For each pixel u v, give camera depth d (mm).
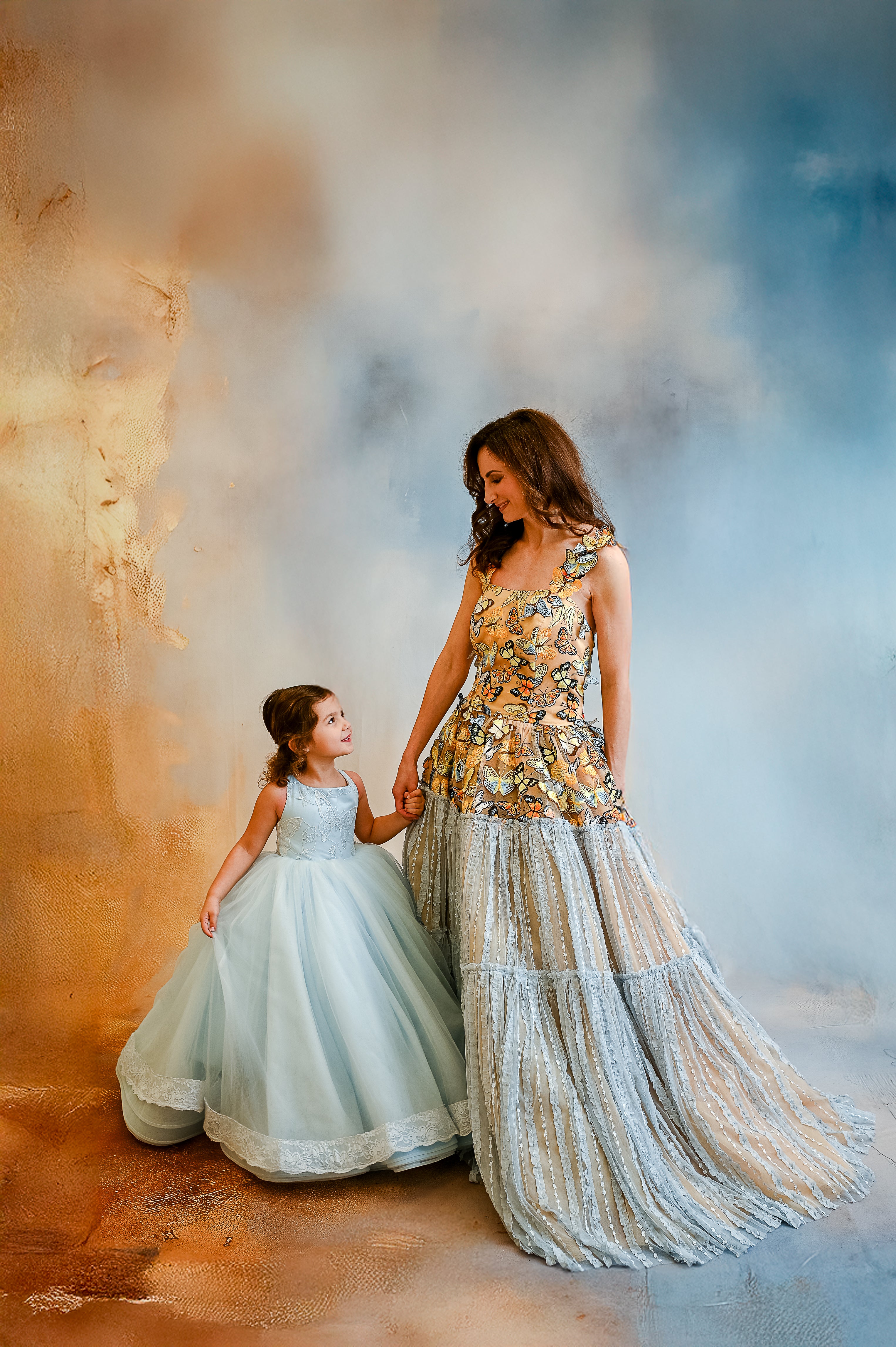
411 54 3750
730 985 3066
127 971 3145
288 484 3988
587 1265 1755
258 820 2230
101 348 3992
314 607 3990
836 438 3520
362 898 2186
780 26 3494
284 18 3789
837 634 3516
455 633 2363
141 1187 2027
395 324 3865
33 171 3924
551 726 2051
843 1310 1629
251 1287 1710
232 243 3920
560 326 3723
